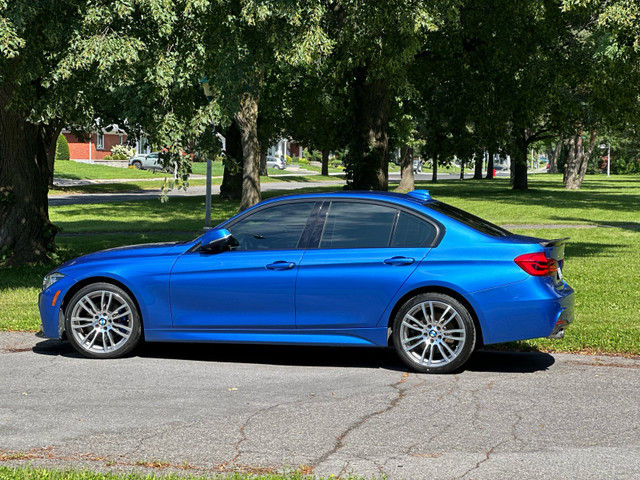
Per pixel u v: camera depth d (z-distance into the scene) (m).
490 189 54.94
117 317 7.76
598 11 15.47
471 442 5.17
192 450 5.01
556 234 22.44
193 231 24.53
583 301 10.98
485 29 24.81
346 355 8.01
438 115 29.47
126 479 4.38
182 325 7.60
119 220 29.36
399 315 7.17
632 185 63.59
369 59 19.78
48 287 7.86
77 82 11.27
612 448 5.05
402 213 7.33
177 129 10.96
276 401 6.21
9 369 7.29
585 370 7.25
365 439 5.24
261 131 41.62
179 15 10.73
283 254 7.41
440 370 7.10
